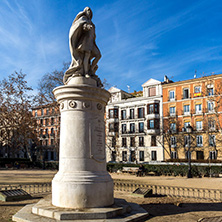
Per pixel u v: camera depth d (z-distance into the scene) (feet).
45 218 17.90
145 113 144.05
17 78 105.70
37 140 129.08
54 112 120.26
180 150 130.00
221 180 63.72
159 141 131.95
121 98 156.66
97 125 21.58
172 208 24.91
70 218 17.46
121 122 152.25
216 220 19.67
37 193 35.83
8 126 112.98
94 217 17.74
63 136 21.13
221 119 120.67
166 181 60.54
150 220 19.62
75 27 22.34
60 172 20.43
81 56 23.12
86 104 21.35
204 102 127.24
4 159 140.87
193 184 52.75
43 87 103.30
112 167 102.17
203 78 128.06
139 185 48.03
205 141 124.16
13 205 26.37
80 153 20.30
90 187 19.17
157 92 142.51
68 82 22.59
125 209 19.89
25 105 109.50
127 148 147.33
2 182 54.54
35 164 128.26
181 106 134.10
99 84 23.44
